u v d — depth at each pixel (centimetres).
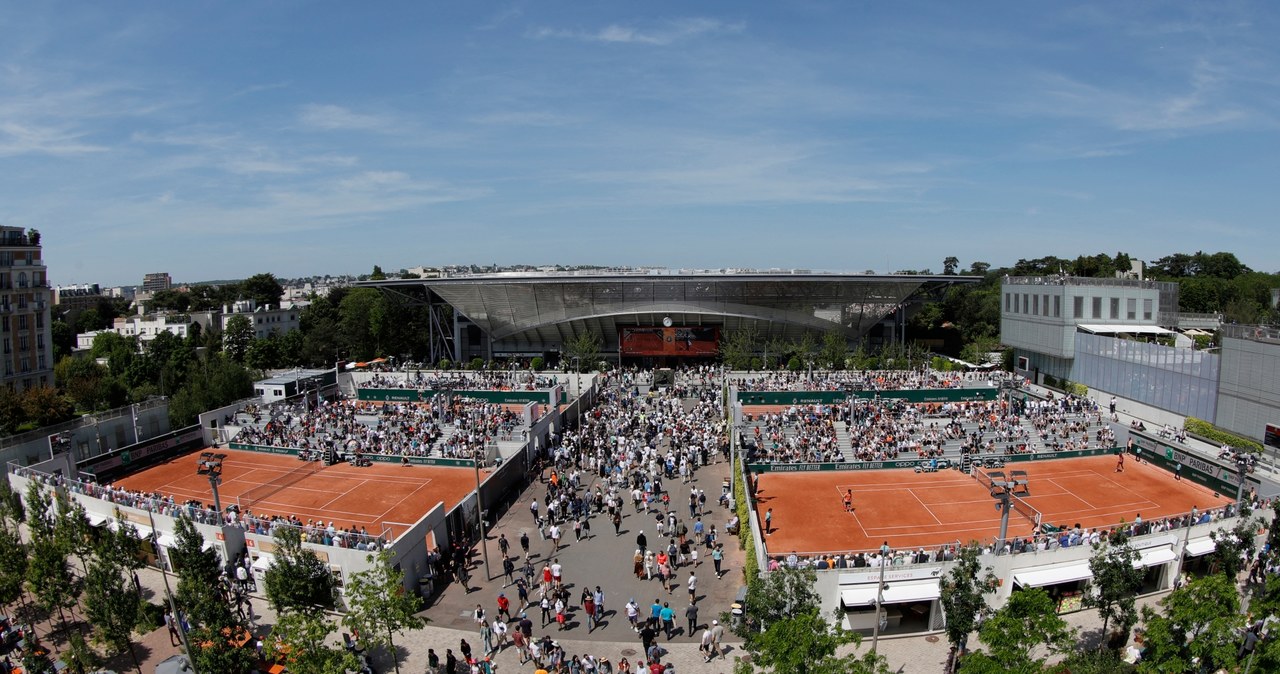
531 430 6284
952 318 14700
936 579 3578
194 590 3097
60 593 3406
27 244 9756
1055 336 8781
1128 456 6325
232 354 13538
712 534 4334
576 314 11625
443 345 13088
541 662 3081
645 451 5997
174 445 6931
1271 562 3600
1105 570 3128
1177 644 2523
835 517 4900
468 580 4000
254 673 2950
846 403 7494
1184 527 3944
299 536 3281
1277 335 5897
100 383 8631
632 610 3456
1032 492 5388
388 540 3872
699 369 10956
